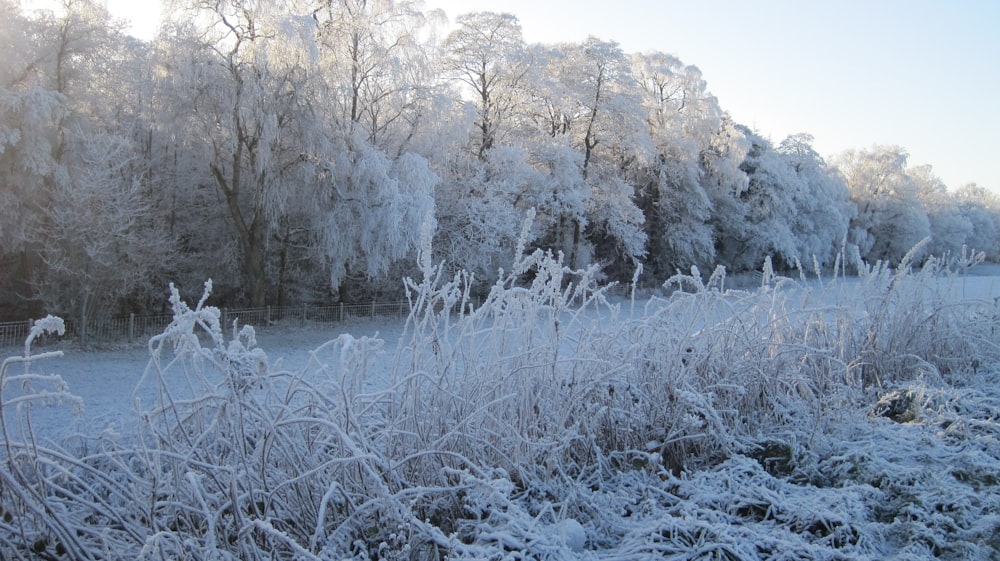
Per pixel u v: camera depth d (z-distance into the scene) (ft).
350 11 76.48
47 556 11.62
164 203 74.08
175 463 12.30
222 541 12.05
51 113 57.72
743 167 140.36
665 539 12.87
